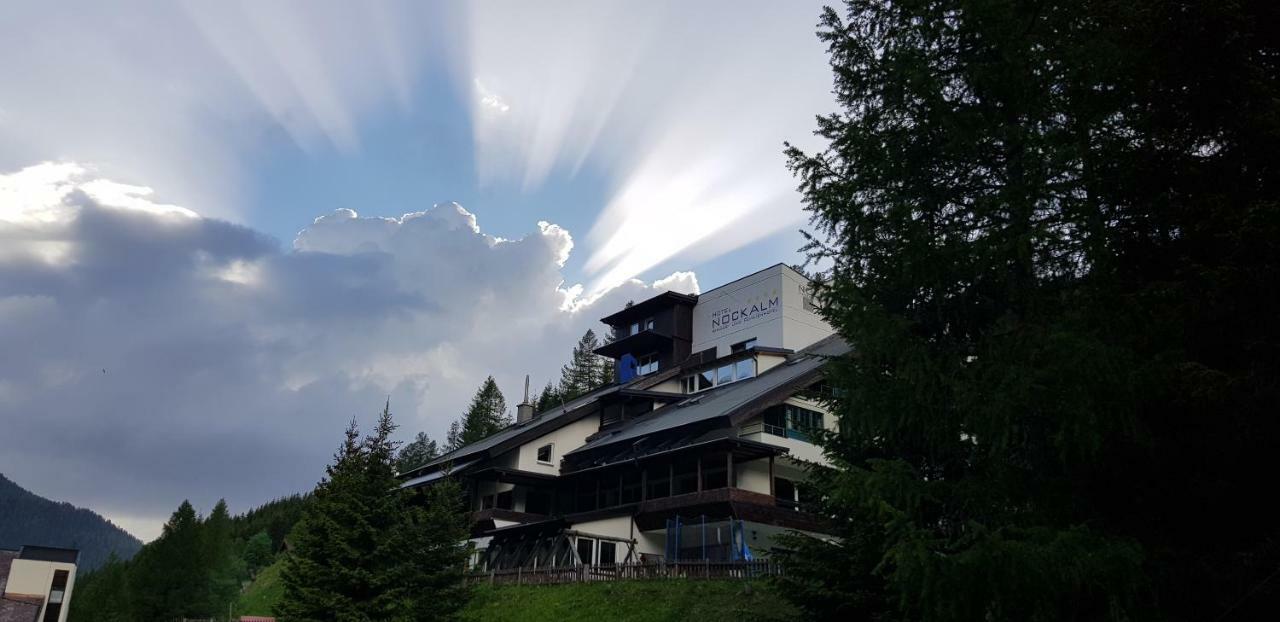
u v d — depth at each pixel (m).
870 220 12.57
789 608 20.88
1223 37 9.58
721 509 33.69
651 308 58.25
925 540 9.66
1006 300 12.12
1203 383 9.13
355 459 24.77
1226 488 9.55
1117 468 10.59
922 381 11.43
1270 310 9.17
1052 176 11.68
